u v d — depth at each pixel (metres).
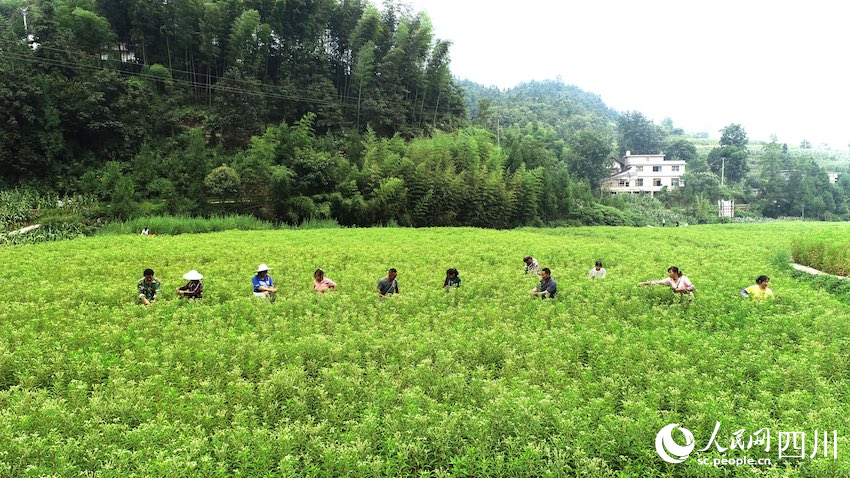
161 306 14.52
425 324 13.57
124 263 22.30
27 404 8.20
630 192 122.94
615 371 9.98
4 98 45.78
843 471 6.28
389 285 16.38
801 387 9.03
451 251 27.62
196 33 63.91
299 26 70.06
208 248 26.94
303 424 7.96
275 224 47.47
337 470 6.84
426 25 76.69
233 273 20.48
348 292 17.27
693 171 120.88
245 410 8.09
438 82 80.38
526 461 6.76
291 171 48.41
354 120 71.06
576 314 14.18
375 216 51.41
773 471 6.49
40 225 39.34
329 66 71.88
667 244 34.56
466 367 10.34
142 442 7.21
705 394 8.54
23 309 13.70
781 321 12.61
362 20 73.00
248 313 14.20
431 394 9.11
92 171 48.66
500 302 15.69
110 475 6.46
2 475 6.42
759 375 9.44
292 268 21.31
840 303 15.07
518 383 9.02
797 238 26.06
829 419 7.52
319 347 10.95
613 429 7.30
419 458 7.14
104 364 10.34
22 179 47.62
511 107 183.50
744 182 132.75
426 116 78.44
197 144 51.06
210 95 63.25
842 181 139.25
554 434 7.50
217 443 7.15
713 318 13.45
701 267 21.75
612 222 76.44
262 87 63.66
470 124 87.62
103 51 59.38
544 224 66.38
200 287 16.17
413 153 57.28
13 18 60.94
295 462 6.94
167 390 9.05
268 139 51.12
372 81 73.19
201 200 47.72
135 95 54.97
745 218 102.62
